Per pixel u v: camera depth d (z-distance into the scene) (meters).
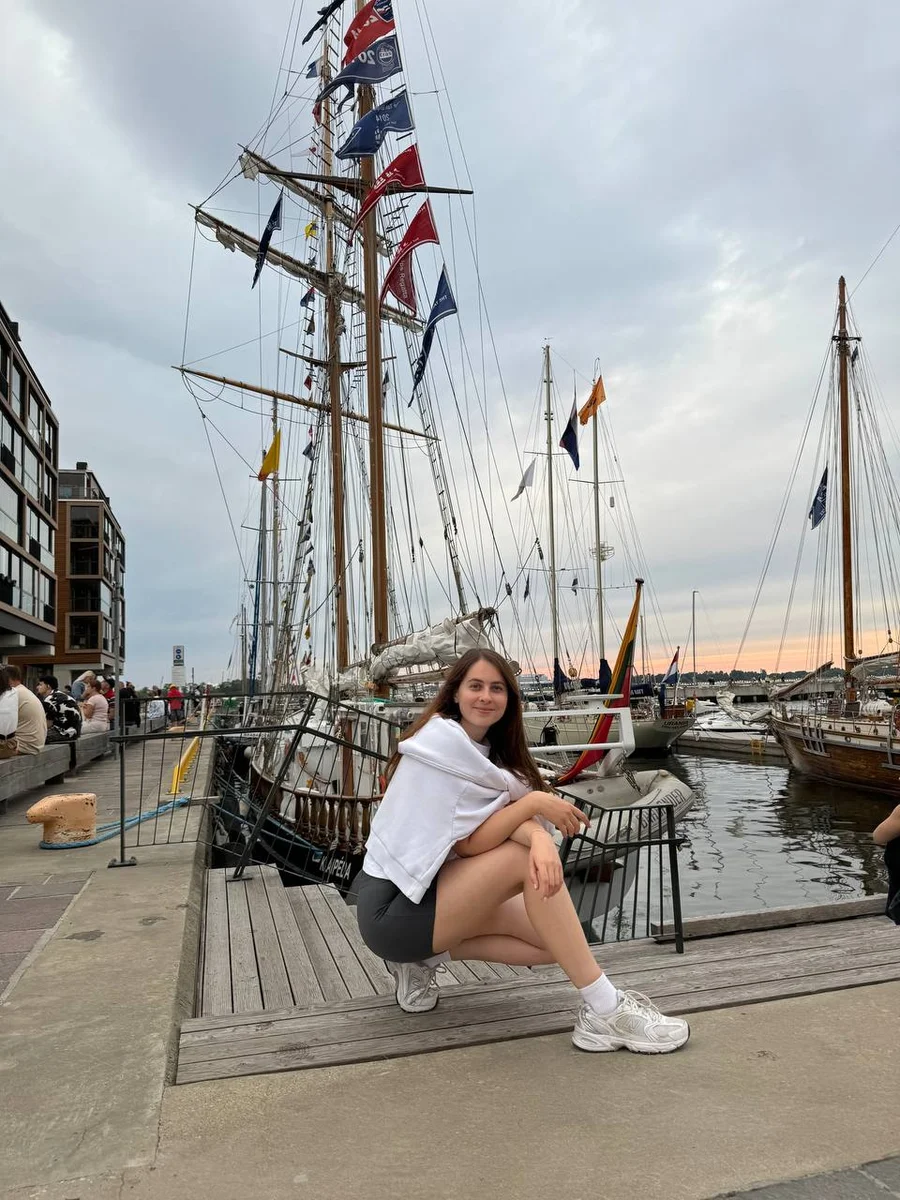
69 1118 2.33
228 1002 3.69
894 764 21.78
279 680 20.23
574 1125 2.25
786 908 4.36
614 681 11.54
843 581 29.81
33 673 61.00
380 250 19.27
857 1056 2.66
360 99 16.16
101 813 9.31
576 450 31.36
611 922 8.48
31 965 3.71
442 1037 2.89
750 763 34.28
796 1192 1.89
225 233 20.33
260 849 10.00
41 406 44.72
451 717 3.04
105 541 65.81
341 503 20.47
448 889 2.76
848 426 30.94
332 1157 2.11
